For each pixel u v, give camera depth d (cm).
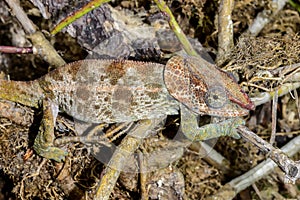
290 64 81
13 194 85
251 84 81
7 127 82
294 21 89
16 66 90
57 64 84
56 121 81
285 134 87
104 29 83
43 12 85
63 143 81
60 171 81
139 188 81
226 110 79
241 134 79
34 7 88
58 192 82
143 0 87
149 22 85
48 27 88
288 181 78
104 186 79
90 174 82
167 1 87
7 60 90
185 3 87
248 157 87
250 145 88
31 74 89
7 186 86
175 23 81
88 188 81
